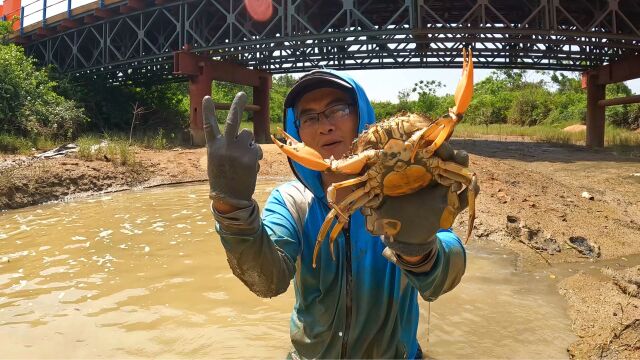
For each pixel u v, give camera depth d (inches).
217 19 359.6
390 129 29.3
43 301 75.5
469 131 522.0
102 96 410.0
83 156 210.5
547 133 440.8
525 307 72.0
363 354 39.9
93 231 122.0
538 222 121.0
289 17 289.3
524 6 333.4
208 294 79.1
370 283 38.7
